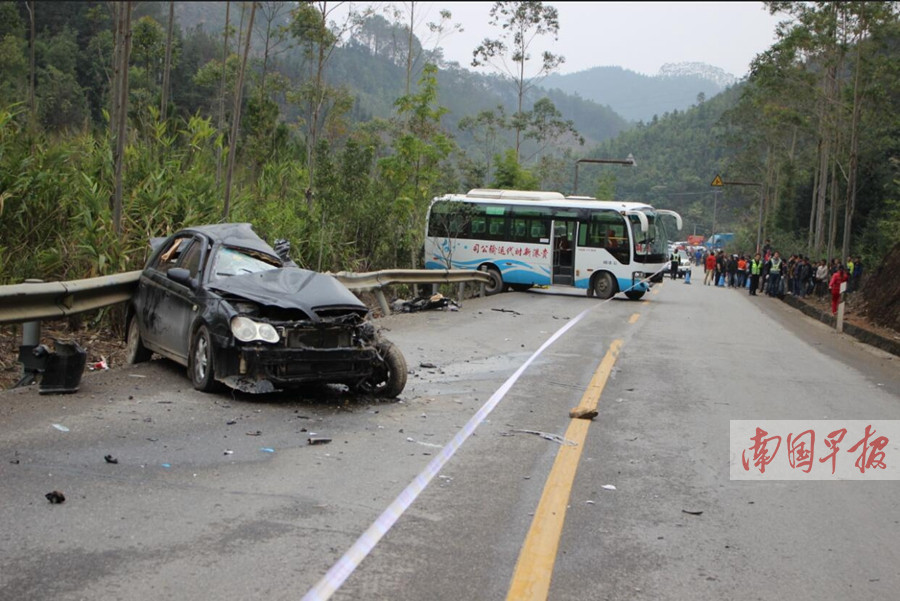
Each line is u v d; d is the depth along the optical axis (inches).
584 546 205.5
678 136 6574.8
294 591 167.5
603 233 1198.9
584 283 1209.4
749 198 3988.7
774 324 947.3
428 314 797.2
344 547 193.0
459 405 365.1
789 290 1630.2
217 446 272.5
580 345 607.5
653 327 789.2
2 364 386.0
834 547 215.2
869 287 1224.2
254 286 358.3
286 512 214.7
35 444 258.8
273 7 882.8
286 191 882.8
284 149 1042.7
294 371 337.1
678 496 252.5
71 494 217.5
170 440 275.1
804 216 2664.9
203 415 313.0
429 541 200.7
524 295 1205.7
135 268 514.3
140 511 208.7
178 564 178.1
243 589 167.2
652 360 552.1
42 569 171.6
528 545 201.0
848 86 1644.9
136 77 955.3
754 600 178.5
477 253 1262.3
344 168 948.6
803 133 2613.2
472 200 1273.4
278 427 304.0
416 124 1309.1
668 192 5949.8
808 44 1563.7
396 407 354.0
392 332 617.9
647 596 177.5
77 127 650.8
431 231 1278.3
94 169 556.7
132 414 306.0
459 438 304.8
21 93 761.0
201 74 1054.4
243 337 332.2
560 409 371.2
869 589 187.6
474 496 238.2
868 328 922.7
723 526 227.5
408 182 1212.5
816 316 1201.4
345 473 252.4
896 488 276.2
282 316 345.4
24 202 492.7
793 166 2694.4
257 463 257.1
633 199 6131.9
